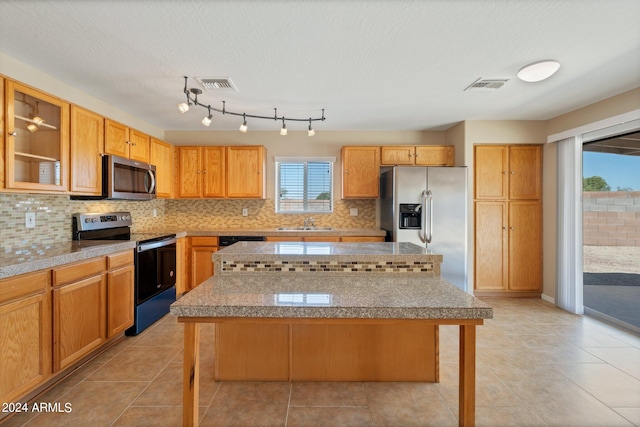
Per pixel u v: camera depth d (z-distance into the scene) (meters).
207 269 3.89
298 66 2.37
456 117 3.68
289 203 4.53
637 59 2.23
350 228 4.45
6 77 1.94
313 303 1.24
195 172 4.13
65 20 1.78
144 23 1.81
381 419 1.69
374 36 1.95
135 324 2.76
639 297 3.04
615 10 1.67
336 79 2.61
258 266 1.74
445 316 1.20
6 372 1.62
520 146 3.85
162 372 2.15
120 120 3.43
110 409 1.75
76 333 2.09
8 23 1.80
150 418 1.68
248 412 1.73
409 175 3.59
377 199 4.36
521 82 2.65
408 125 4.08
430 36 1.95
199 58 2.24
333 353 2.01
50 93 2.48
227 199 4.43
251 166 4.12
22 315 1.71
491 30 1.87
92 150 2.69
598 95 2.93
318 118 3.72
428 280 1.64
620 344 2.57
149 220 4.09
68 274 2.02
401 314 1.20
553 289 3.65
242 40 2.00
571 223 3.36
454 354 2.42
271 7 1.66
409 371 2.02
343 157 4.16
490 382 2.02
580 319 3.14
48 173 2.31
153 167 3.55
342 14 1.72
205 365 2.22
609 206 3.19
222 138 4.41
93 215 2.97
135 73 2.49
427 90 2.84
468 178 3.75
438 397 1.87
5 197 2.25
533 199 3.86
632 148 2.97
